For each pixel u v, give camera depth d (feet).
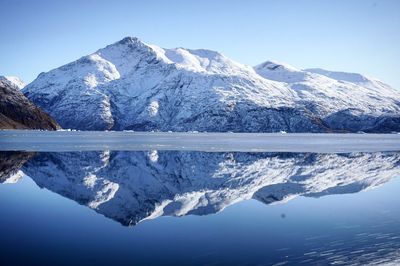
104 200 155.53
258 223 116.37
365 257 85.30
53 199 155.94
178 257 86.84
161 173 239.30
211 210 136.46
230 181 207.31
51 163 278.26
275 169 255.91
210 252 89.92
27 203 147.43
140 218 124.26
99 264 83.51
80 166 268.00
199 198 160.25
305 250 90.22
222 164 288.30
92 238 101.81
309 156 351.05
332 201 151.23
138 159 321.32
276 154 371.76
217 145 509.35
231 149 434.30
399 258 84.48
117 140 643.45
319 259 84.43
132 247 94.17
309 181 204.64
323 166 271.49
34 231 108.17
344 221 117.29
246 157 342.44
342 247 91.86
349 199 155.02
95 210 136.56
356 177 217.97
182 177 223.10
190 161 309.22
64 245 95.91
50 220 120.78
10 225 114.62
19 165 261.03
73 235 104.42
